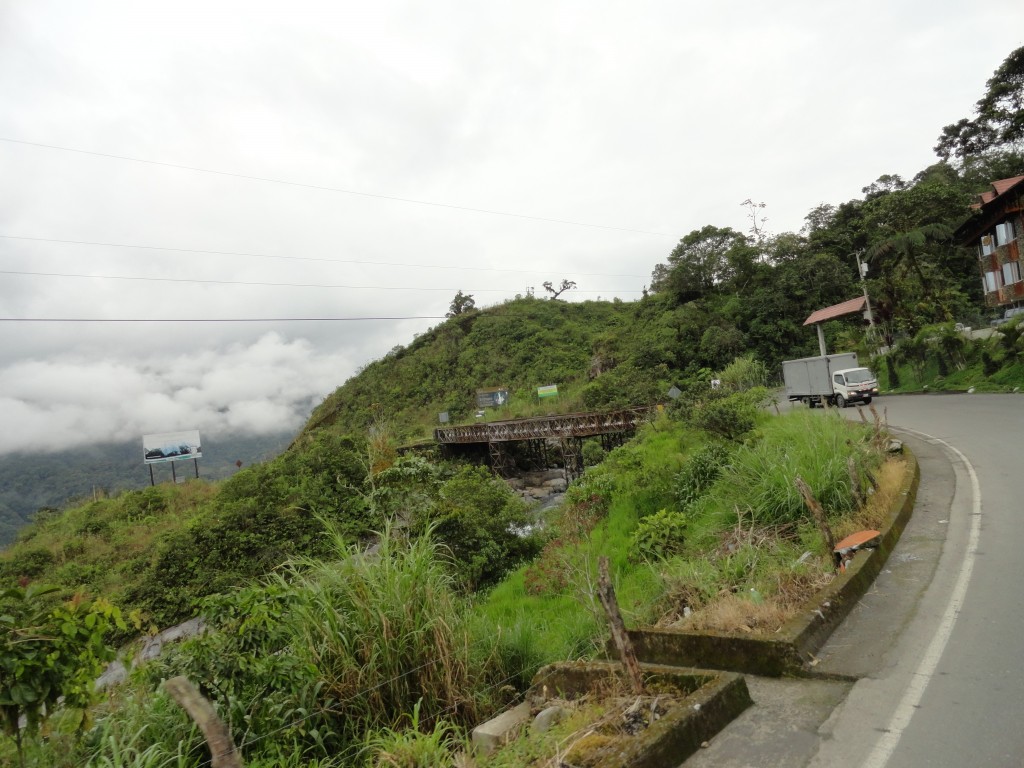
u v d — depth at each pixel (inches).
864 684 172.6
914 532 318.3
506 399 2310.5
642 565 420.5
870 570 261.1
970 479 417.1
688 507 481.4
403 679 215.9
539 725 178.9
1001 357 984.9
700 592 283.4
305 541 708.0
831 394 1095.0
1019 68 1219.9
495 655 247.3
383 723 207.2
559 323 2920.8
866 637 204.5
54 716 174.6
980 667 172.7
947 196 1482.5
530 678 248.5
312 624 219.6
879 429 546.0
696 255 2235.5
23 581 643.5
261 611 205.3
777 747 145.9
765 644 190.7
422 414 2512.3
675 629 221.5
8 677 142.0
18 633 146.5
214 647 196.7
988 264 1246.9
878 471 422.0
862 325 1806.1
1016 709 149.2
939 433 629.6
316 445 1037.2
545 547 597.9
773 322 2011.6
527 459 1779.0
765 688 179.5
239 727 182.4
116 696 205.0
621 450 781.9
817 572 257.8
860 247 2142.0
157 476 5787.4
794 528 344.2
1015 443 518.9
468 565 542.9
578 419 1338.6
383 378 2925.7
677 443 688.4
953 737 141.1
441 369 2765.7
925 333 1200.2
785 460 384.8
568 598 386.6
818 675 182.1
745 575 286.2
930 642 193.6
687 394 816.9
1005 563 255.6
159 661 195.9
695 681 171.2
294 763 182.2
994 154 1843.0
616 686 184.1
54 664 146.4
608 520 570.9
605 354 2240.4
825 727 152.6
